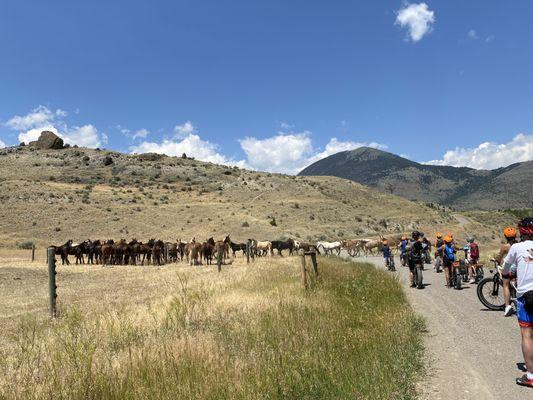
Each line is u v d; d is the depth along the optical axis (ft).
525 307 19.58
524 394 18.22
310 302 35.47
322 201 350.43
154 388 17.76
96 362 20.63
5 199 258.78
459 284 49.14
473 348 25.11
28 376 18.98
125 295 52.95
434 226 338.13
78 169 409.08
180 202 303.07
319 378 19.06
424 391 18.69
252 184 381.19
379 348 23.44
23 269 88.22
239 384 18.08
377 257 123.13
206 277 64.13
